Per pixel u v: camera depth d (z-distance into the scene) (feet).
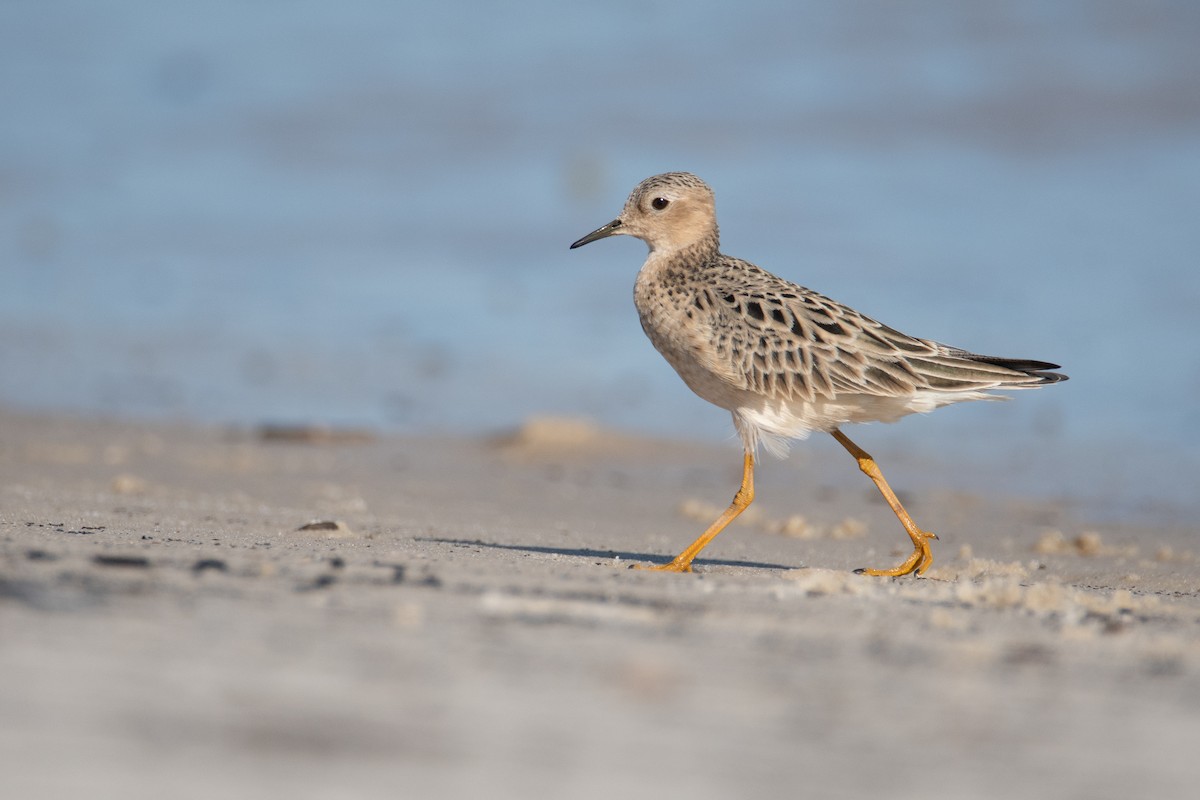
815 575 25.70
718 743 15.21
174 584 21.34
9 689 15.52
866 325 31.22
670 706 16.34
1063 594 24.81
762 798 13.74
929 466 52.70
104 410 58.54
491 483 47.39
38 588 20.39
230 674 16.57
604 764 14.39
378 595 21.57
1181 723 16.71
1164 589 30.96
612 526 39.60
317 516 36.88
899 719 16.39
